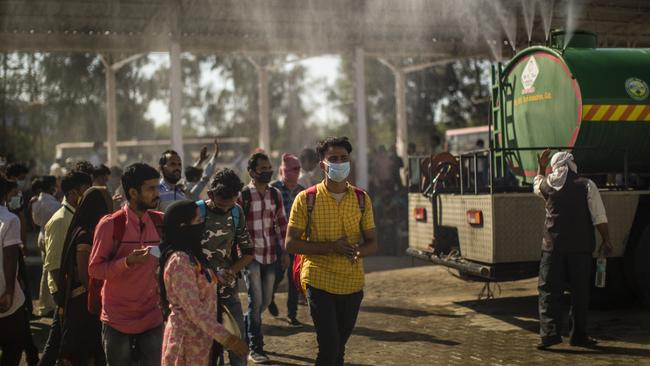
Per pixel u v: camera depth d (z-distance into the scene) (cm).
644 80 861
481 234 813
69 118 3581
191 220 412
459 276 993
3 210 556
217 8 1553
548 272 684
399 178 1825
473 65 3531
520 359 652
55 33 1723
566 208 677
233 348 397
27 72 2777
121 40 1777
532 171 955
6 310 550
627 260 825
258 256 678
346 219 507
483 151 819
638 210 827
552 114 900
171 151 682
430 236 955
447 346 714
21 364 695
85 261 496
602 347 684
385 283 1145
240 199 679
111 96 2050
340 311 511
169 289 402
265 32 1792
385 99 4228
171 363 402
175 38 1563
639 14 1541
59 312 525
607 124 848
